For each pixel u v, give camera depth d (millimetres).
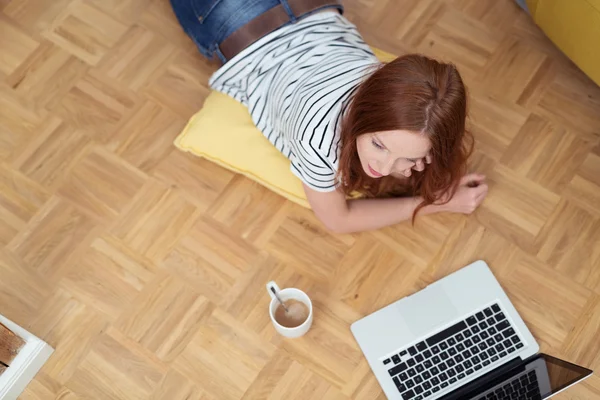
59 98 1962
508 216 1786
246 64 1674
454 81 1163
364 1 2047
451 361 1604
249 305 1736
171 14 2045
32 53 2016
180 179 1865
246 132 1802
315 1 1657
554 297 1704
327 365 1671
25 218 1838
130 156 1895
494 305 1656
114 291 1764
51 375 1692
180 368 1688
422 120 1152
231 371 1681
